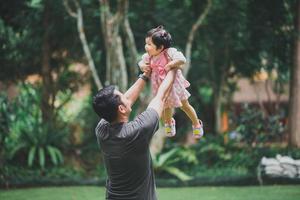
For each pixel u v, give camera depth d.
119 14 9.34
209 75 12.73
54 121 11.27
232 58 11.95
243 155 9.57
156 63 3.22
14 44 11.13
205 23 10.84
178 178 9.05
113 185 3.03
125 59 11.56
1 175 8.95
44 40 11.05
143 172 2.98
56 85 11.42
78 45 11.40
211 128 13.52
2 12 11.00
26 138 9.94
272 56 11.49
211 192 7.88
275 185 8.39
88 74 11.83
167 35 3.18
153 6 11.19
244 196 7.39
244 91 16.36
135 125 2.94
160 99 3.04
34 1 10.72
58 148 10.25
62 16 10.85
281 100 15.77
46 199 7.54
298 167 8.50
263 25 11.02
